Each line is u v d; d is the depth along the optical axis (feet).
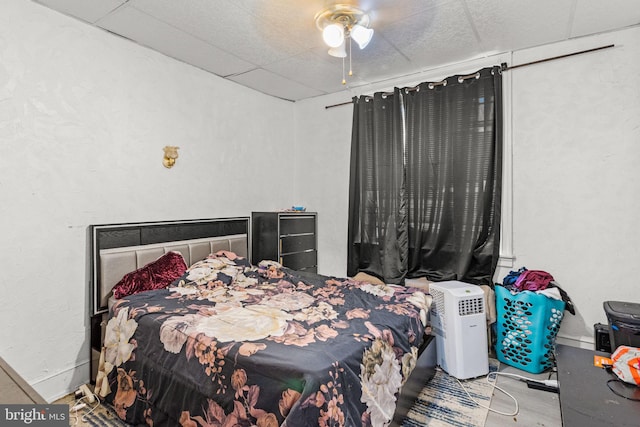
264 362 4.53
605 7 6.91
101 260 7.61
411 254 10.61
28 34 6.67
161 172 9.12
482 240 9.39
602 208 8.09
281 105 13.11
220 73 10.48
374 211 11.36
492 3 6.75
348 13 6.92
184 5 6.78
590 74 8.16
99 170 7.82
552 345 8.00
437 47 8.76
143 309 6.60
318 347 4.91
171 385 5.48
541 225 8.82
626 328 6.26
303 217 12.37
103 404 6.76
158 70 8.98
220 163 10.78
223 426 4.71
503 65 9.09
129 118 8.37
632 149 7.75
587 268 8.29
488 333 8.90
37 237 6.86
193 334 5.45
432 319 8.37
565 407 4.89
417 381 6.73
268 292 8.14
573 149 8.39
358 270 11.75
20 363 6.63
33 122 6.77
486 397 7.06
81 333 7.51
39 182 6.87
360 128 11.52
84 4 6.77
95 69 7.70
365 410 4.68
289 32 7.89
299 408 3.96
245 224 11.60
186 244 9.50
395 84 10.99
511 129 9.14
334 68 10.12
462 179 9.66
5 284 6.45
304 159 13.42
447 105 9.87
